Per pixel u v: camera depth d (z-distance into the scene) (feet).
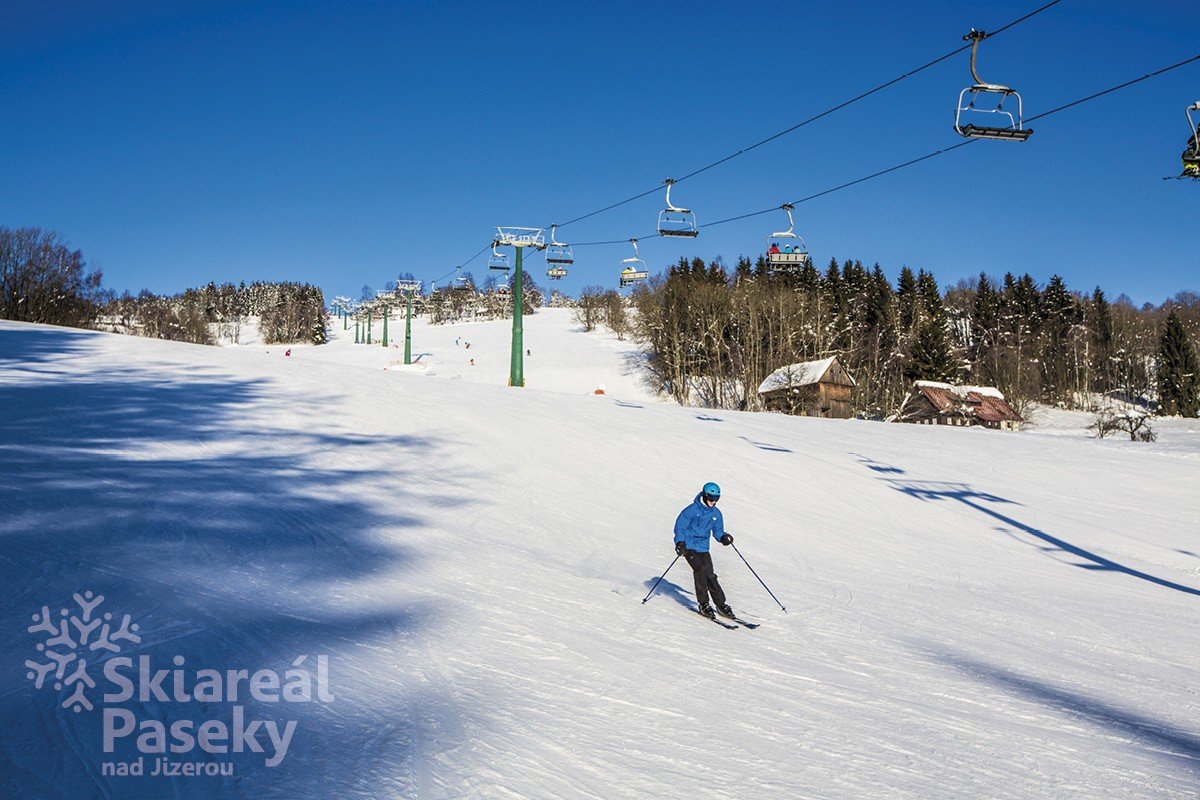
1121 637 31.83
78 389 53.98
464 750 15.46
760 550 42.80
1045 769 17.48
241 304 580.30
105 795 12.44
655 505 48.93
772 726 18.65
